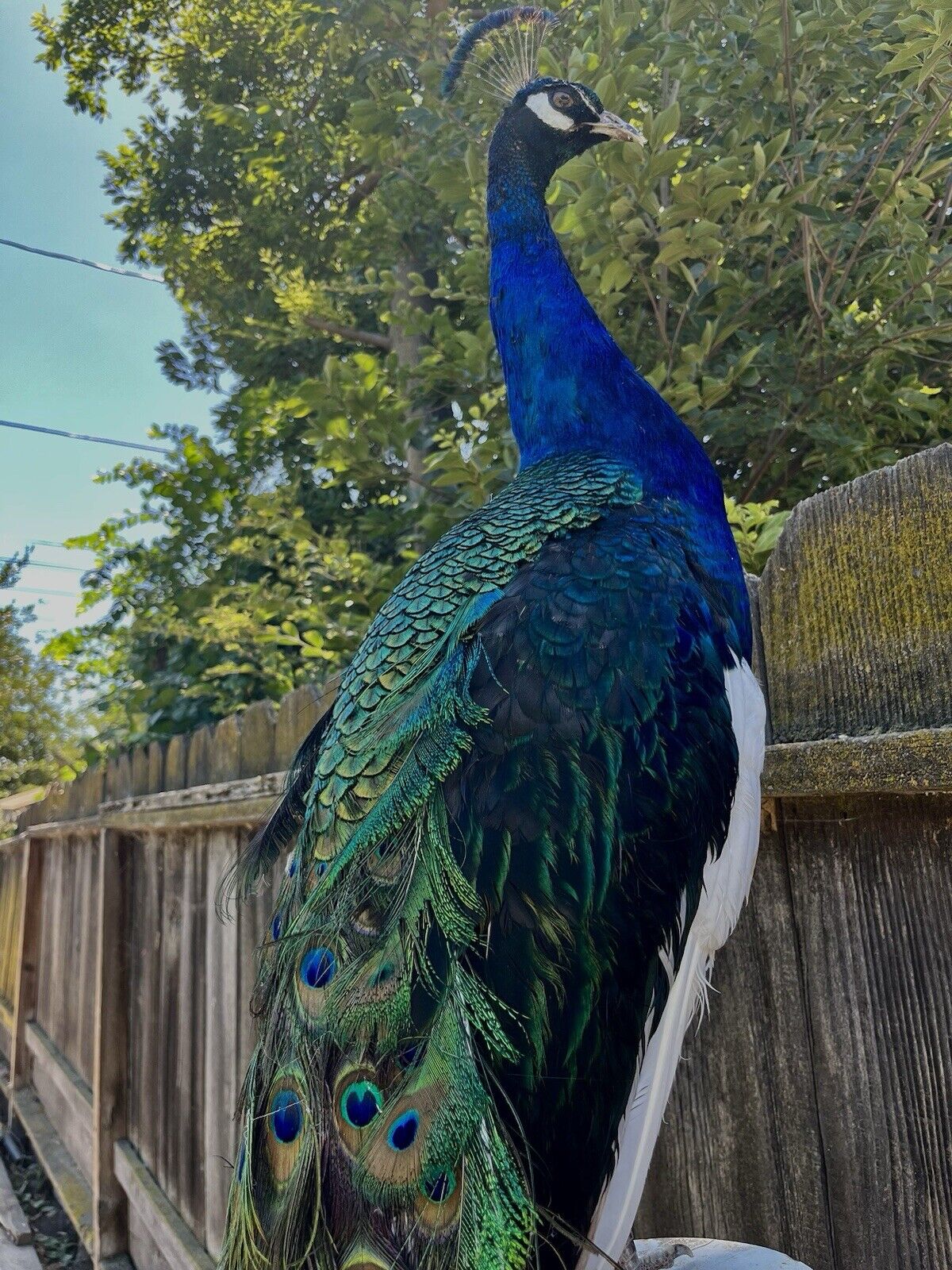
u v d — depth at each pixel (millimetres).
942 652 1613
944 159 3303
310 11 5230
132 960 4691
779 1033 1810
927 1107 1578
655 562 1681
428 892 1343
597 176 3186
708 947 1474
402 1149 1240
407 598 1812
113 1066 4637
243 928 3408
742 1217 1858
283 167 6918
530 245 2592
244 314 8281
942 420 3738
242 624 5234
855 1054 1683
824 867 1747
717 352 3959
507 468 3475
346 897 1428
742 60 3447
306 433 3914
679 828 1401
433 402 4883
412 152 4539
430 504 4035
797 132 3602
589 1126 1266
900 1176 1606
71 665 11742
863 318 3604
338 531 5637
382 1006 1307
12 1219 5480
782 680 1855
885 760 1571
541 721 1421
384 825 1439
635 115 3967
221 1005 3559
